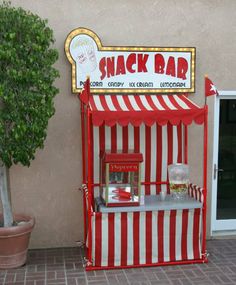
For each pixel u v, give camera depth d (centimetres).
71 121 569
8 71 441
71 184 577
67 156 573
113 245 508
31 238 577
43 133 483
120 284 468
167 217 516
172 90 577
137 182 509
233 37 595
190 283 471
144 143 581
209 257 548
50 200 575
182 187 545
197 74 590
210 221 615
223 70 596
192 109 488
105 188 504
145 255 516
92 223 500
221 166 623
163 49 570
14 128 455
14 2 543
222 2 587
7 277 484
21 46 449
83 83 559
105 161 495
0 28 443
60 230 581
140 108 505
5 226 507
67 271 502
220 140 616
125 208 501
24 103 457
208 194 610
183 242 524
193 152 600
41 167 569
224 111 611
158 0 571
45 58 475
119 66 564
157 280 479
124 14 566
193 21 582
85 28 554
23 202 570
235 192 635
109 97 558
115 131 572
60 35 555
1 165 495
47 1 549
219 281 477
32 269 507
